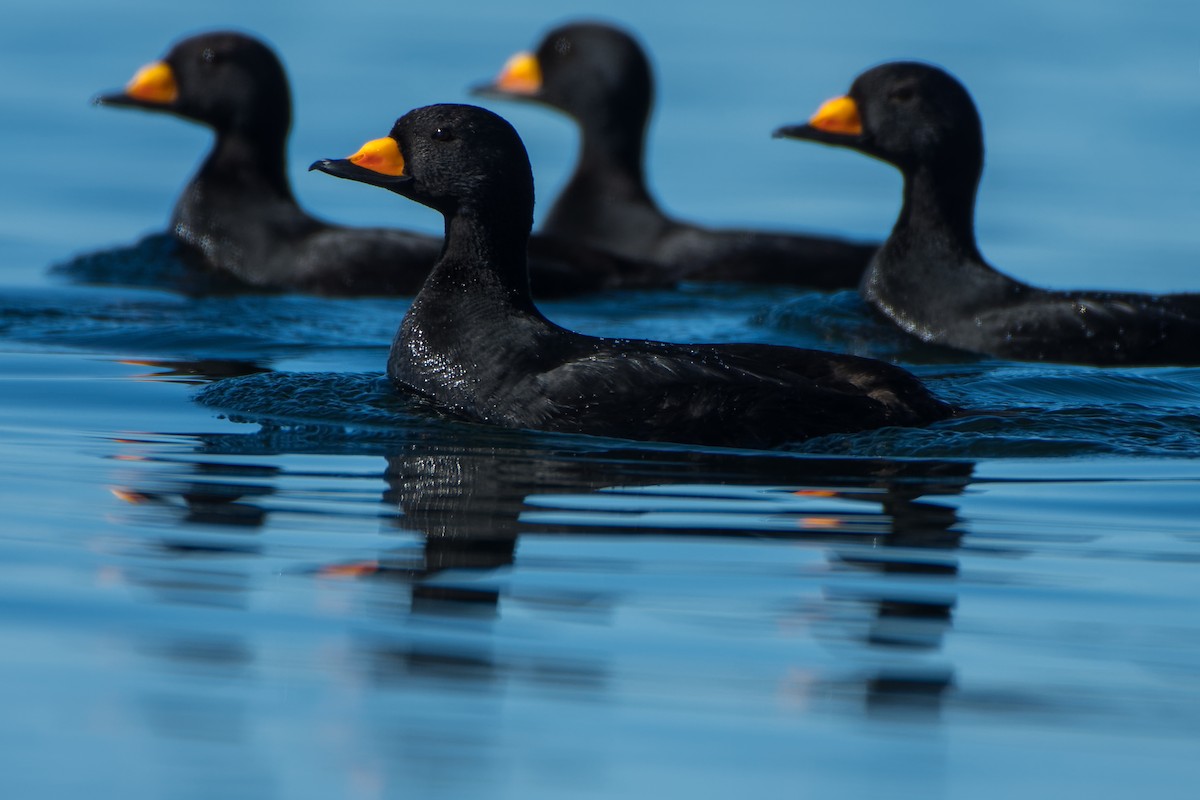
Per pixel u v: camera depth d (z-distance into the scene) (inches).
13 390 516.1
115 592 346.3
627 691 308.5
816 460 445.7
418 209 916.6
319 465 436.5
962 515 403.5
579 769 282.4
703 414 458.3
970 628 337.1
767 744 292.2
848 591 353.4
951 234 646.5
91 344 590.2
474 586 352.5
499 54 1213.7
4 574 354.3
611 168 839.7
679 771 283.0
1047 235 863.1
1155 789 280.8
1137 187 962.1
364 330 631.8
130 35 1258.0
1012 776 283.7
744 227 892.0
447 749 287.9
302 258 733.9
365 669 314.5
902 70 655.1
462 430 471.5
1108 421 482.9
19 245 795.4
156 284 727.7
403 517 394.6
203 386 524.4
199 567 361.1
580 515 398.0
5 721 294.5
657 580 357.1
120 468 431.2
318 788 275.6
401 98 1073.5
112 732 291.4
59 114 1069.1
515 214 507.5
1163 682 315.6
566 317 666.8
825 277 779.4
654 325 652.1
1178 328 603.8
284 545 374.0
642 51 842.2
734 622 337.1
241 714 298.2
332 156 940.0
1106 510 409.1
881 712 304.0
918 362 595.5
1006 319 618.5
